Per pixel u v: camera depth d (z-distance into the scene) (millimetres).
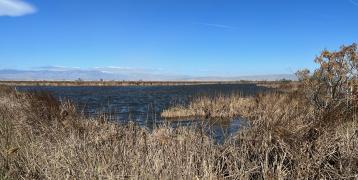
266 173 5723
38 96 12992
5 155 6316
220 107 19203
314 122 7414
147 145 7000
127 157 6117
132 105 28766
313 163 5977
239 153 6586
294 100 14883
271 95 21234
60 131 8633
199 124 8930
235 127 10180
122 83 129250
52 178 5496
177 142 7059
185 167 5820
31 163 6047
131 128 8859
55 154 6172
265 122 7402
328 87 11211
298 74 12055
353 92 9938
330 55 11055
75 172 5613
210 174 5422
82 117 10648
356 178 5438
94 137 7703
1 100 18469
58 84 122500
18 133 7660
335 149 6484
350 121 7910
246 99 22375
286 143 6570
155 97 41281
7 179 5668
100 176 5270
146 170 5559
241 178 5633
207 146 7008
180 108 20875
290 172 5992
